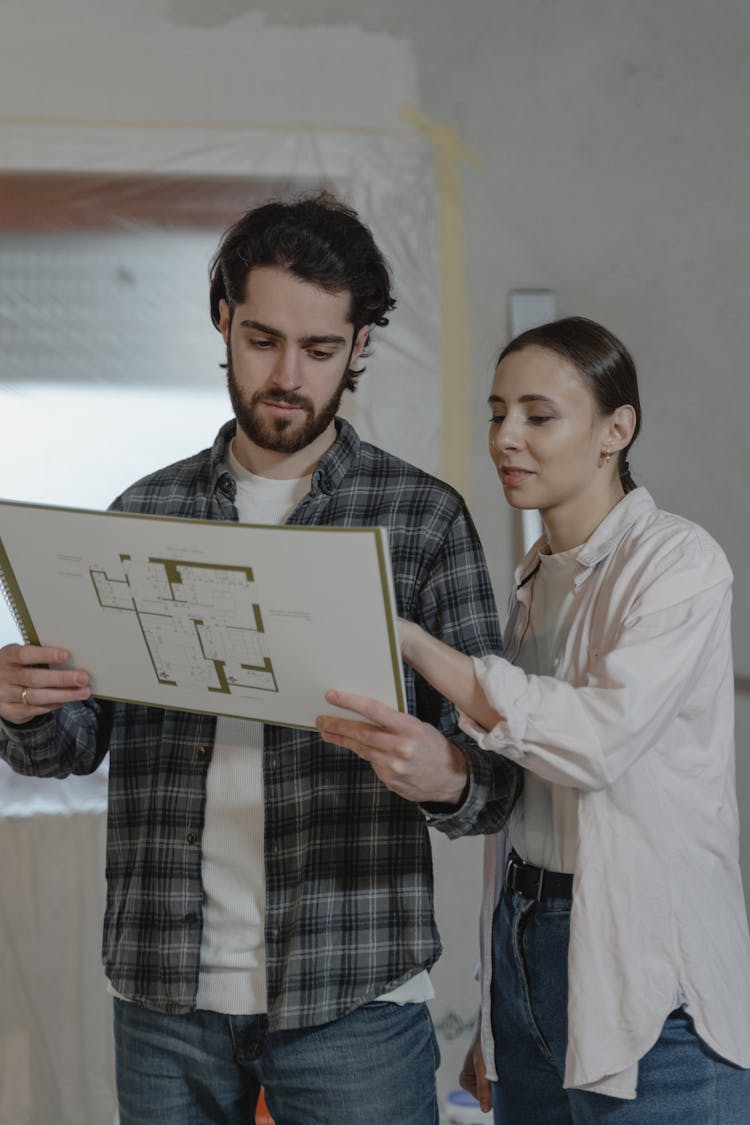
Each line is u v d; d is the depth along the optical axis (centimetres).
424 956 113
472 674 108
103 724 129
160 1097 120
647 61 220
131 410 214
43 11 209
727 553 219
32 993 203
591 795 112
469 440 216
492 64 217
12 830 204
